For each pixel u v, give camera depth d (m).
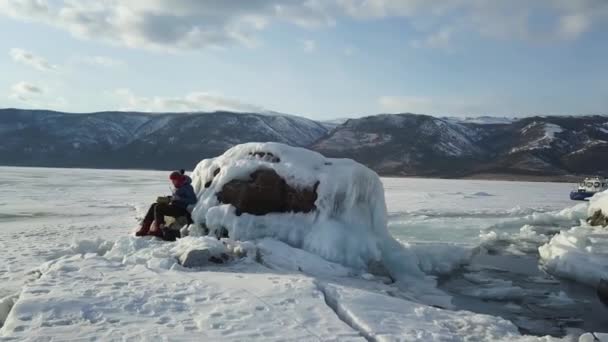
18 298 5.66
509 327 5.54
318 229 8.95
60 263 7.10
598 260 9.49
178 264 7.29
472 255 12.04
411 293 7.90
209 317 4.92
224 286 6.14
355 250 8.64
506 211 23.72
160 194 30.59
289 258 8.05
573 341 5.89
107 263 7.20
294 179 9.45
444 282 9.17
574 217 20.50
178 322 4.76
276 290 6.00
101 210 19.88
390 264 9.27
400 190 45.41
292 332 4.58
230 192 9.67
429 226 16.86
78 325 4.55
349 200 9.30
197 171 11.13
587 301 7.97
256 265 7.66
